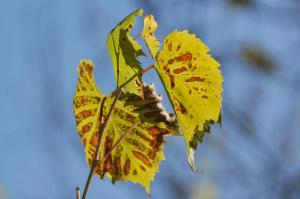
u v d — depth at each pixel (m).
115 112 1.02
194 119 0.99
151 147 1.02
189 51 0.98
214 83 0.98
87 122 1.01
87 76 1.00
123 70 0.98
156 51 0.98
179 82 0.98
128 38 0.97
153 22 0.98
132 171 1.03
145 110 1.01
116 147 1.03
